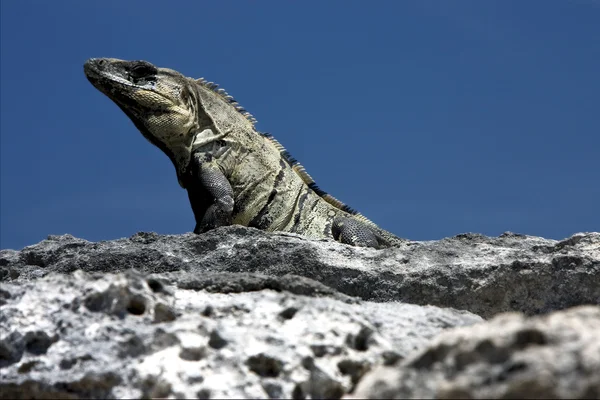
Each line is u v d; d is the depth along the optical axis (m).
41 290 17.62
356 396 13.59
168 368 15.72
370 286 25.98
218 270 27.09
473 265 25.72
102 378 15.75
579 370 12.05
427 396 13.09
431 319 18.73
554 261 25.28
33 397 15.95
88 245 28.48
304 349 16.23
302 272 26.58
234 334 16.47
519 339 12.80
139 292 17.27
